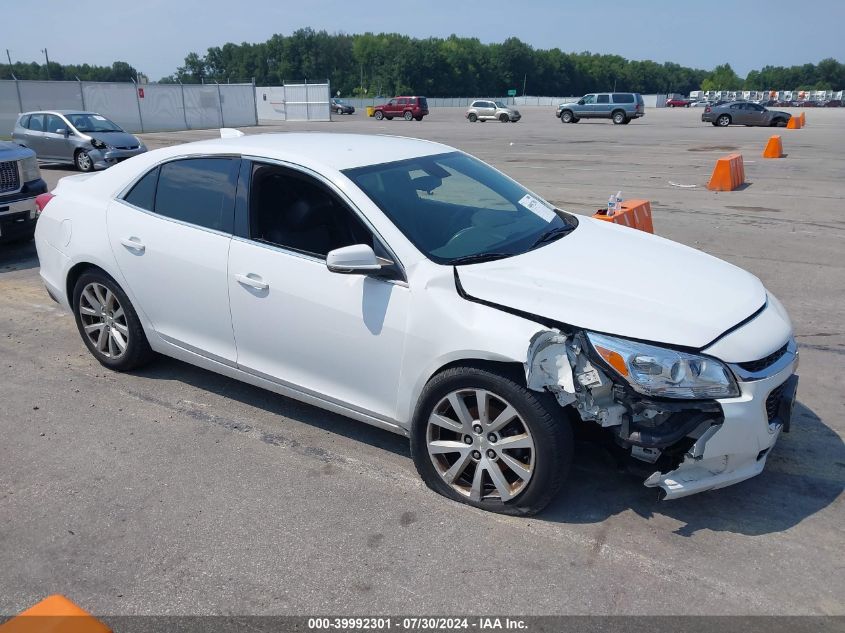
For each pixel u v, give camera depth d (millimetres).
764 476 3590
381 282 3395
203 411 4332
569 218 4398
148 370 4938
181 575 2879
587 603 2703
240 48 130500
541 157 19859
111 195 4551
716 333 3012
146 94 35188
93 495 3439
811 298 6621
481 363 3158
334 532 3145
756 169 16422
